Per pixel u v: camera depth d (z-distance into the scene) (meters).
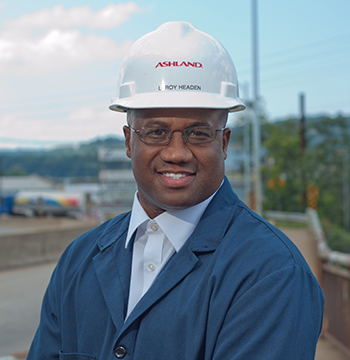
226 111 1.26
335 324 4.36
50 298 1.41
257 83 19.59
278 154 40.03
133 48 1.28
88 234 1.45
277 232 1.13
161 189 1.17
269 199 40.16
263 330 0.95
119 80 1.32
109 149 41.38
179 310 1.06
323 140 58.47
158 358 1.05
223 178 1.32
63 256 1.46
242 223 1.16
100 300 1.22
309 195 36.16
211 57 1.22
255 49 19.44
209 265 1.09
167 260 1.19
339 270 4.23
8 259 11.19
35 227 30.44
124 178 40.88
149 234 1.23
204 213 1.21
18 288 8.82
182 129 1.15
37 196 48.16
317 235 8.32
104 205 40.97
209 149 1.17
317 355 3.99
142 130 1.18
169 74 1.18
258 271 1.03
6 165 112.81
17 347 5.38
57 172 110.62
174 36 1.22
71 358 1.21
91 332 1.19
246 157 31.56
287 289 0.99
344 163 52.31
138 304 1.10
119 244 1.30
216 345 1.01
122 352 1.08
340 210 49.59
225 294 1.03
